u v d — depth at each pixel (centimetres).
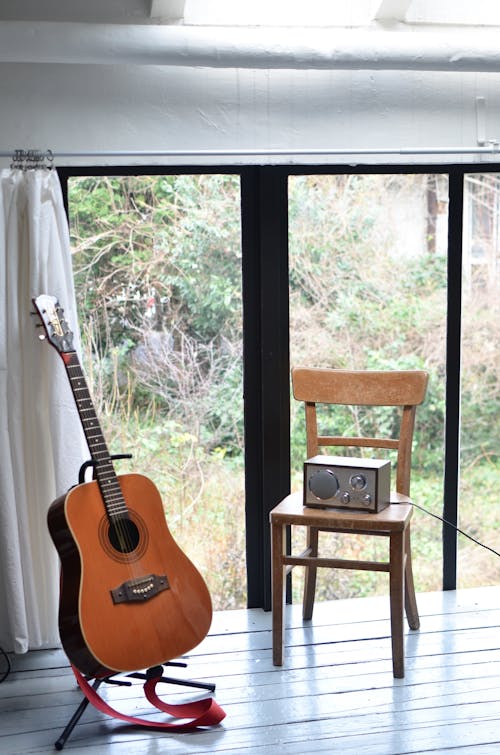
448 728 249
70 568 251
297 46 293
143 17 309
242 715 259
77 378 272
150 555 263
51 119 304
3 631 303
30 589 298
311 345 338
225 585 343
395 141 325
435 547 353
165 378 333
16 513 294
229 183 326
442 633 313
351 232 334
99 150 308
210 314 332
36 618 300
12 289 291
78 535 250
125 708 267
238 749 241
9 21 279
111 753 241
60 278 296
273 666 290
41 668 297
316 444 316
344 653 298
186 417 335
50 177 294
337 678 281
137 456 334
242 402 337
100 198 321
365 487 279
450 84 325
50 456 299
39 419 296
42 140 304
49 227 293
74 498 254
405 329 342
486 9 327
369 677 281
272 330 328
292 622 326
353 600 347
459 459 352
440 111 326
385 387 307
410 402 305
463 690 271
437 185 335
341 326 339
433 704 262
